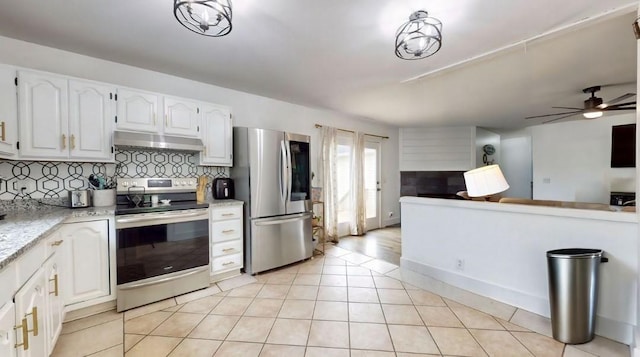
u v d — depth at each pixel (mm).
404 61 2621
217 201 2977
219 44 2297
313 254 3832
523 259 2232
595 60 2594
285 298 2494
